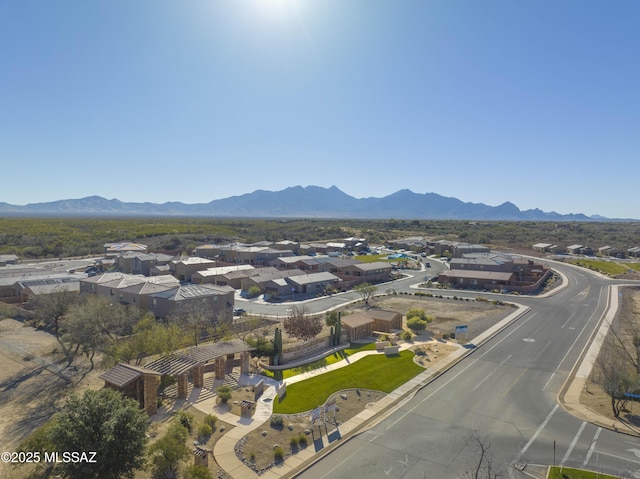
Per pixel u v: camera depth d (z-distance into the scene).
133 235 176.88
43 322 60.81
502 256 119.81
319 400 37.16
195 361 38.06
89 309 48.09
